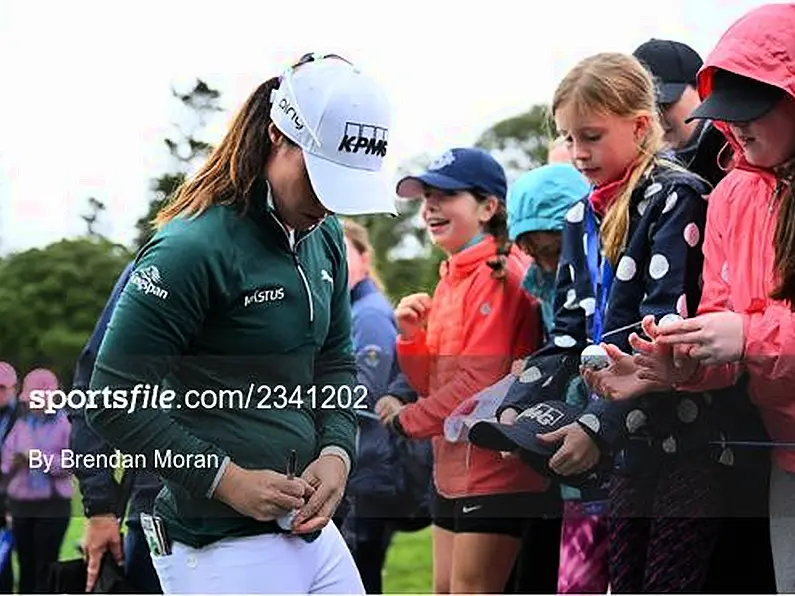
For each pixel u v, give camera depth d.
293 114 3.28
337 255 3.60
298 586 3.45
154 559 3.48
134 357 3.29
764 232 3.54
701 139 3.94
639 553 3.82
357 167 3.29
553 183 4.31
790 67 3.41
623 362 3.66
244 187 3.31
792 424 3.56
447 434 3.87
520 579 4.29
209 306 3.31
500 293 4.25
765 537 3.74
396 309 4.51
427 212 4.60
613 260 3.79
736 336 3.49
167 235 3.28
